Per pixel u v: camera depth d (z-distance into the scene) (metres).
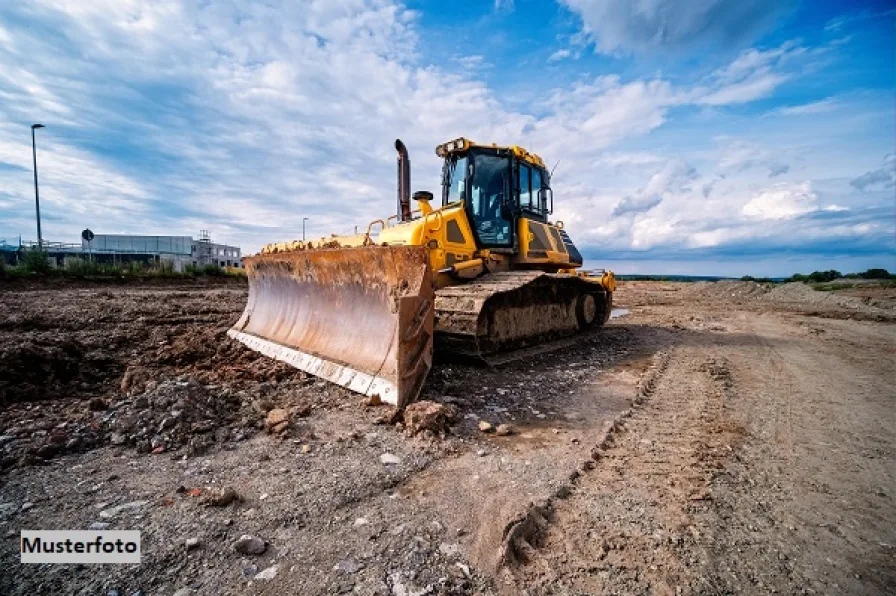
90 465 3.24
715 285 29.38
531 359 7.30
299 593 2.04
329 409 4.49
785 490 3.11
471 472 3.29
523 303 7.58
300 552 2.33
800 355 8.02
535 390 5.48
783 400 5.22
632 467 3.43
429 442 3.75
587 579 2.19
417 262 4.83
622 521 2.69
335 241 7.45
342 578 2.15
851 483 3.23
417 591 2.07
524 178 8.52
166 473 3.15
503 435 4.03
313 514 2.67
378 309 5.43
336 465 3.31
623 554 2.38
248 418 4.12
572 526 2.64
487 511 2.76
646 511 2.80
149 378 5.11
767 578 2.21
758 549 2.45
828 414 4.73
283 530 2.52
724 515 2.77
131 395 4.46
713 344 9.18
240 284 22.84
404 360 4.43
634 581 2.18
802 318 14.07
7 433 3.58
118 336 6.94
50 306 10.83
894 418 4.63
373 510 2.75
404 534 2.50
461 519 2.67
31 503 2.72
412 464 3.37
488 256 7.53
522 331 7.55
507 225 8.03
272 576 2.15
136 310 10.53
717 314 15.41
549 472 3.31
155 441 3.57
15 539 2.38
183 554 2.29
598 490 3.06
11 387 4.44
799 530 2.63
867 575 2.25
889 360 7.61
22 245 31.84
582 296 9.71
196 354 6.31
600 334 10.30
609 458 3.60
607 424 4.35
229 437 3.78
